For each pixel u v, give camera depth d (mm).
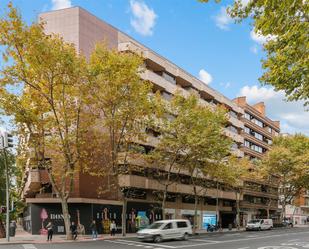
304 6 10586
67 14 46906
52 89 33781
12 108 32844
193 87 65625
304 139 77250
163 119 43625
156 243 32250
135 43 56406
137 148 42625
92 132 41688
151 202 54062
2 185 44625
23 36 31344
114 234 41875
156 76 52969
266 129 102312
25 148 35781
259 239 37906
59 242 32812
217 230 61500
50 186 46281
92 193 45594
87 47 47094
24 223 60781
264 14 11164
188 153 45531
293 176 76000
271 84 15445
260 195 90562
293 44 12617
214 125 43844
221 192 70125
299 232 53656
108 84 35750
